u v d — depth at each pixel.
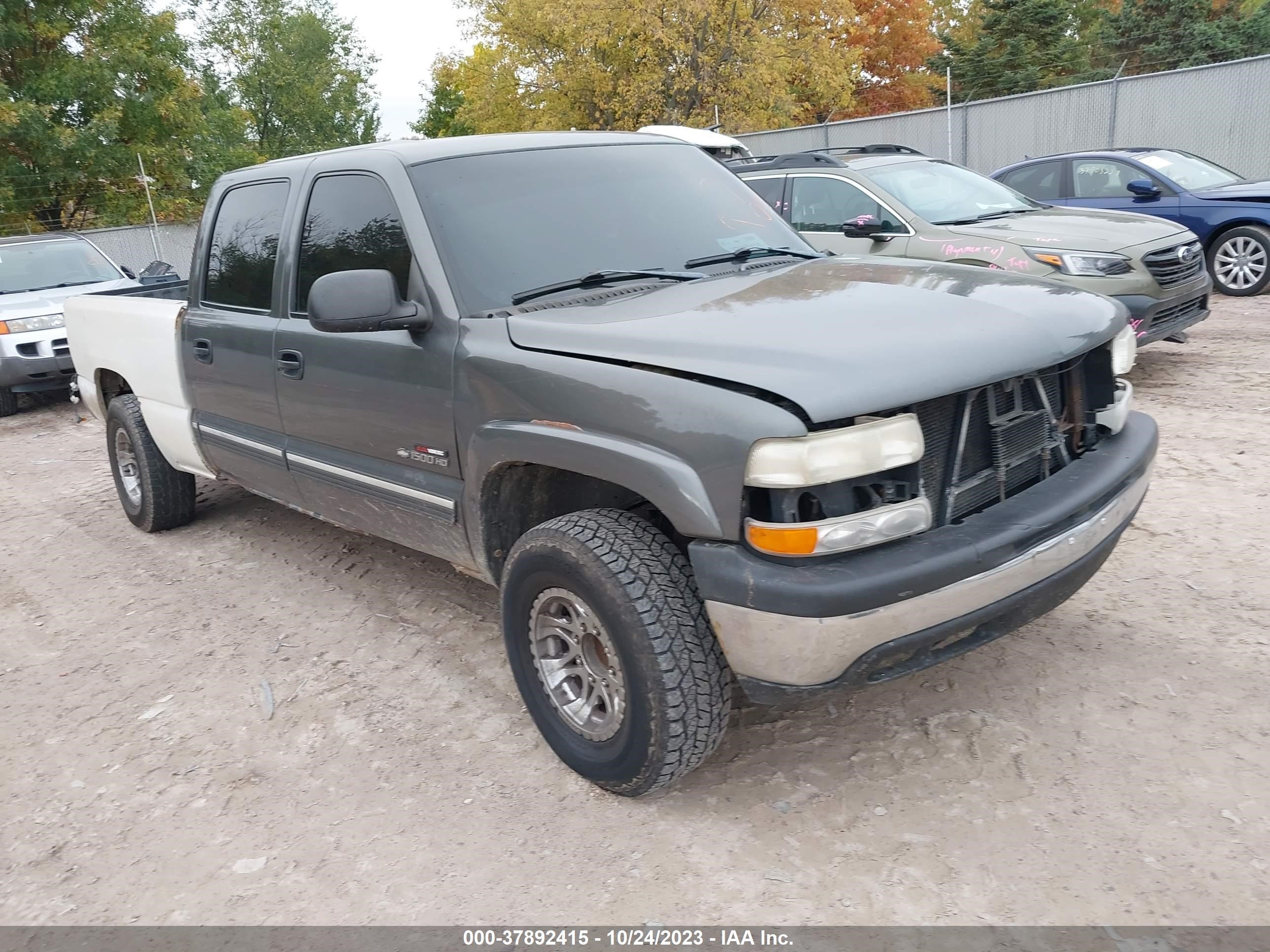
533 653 3.17
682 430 2.61
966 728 3.26
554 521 2.99
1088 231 7.12
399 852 2.92
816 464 2.43
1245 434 5.95
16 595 5.23
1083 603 4.03
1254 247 10.14
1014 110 17.84
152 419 5.45
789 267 3.71
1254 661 3.49
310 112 48.44
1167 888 2.50
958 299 3.05
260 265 4.39
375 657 4.16
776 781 3.08
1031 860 2.64
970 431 2.79
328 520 4.46
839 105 29.88
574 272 3.50
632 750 2.85
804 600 2.45
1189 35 35.88
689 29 27.06
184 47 25.12
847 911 2.53
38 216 23.14
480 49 32.31
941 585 2.54
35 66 22.98
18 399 10.93
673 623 2.73
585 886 2.71
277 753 3.51
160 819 3.18
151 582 5.22
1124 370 3.23
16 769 3.55
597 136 4.18
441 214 3.52
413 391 3.49
